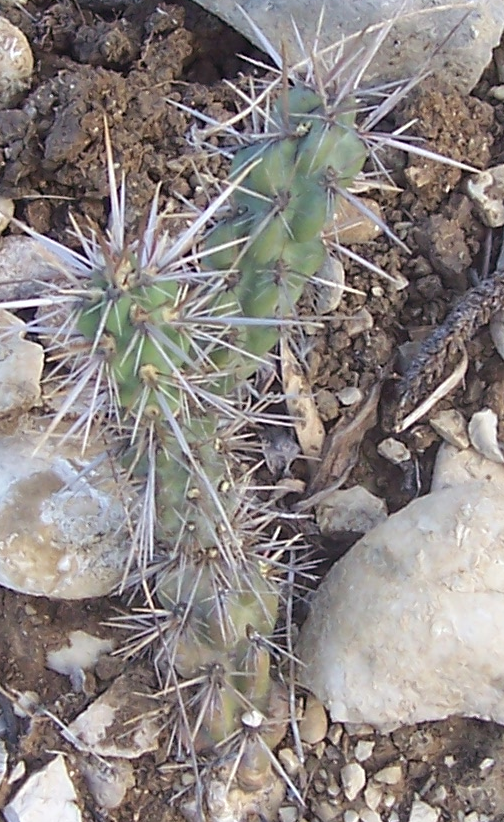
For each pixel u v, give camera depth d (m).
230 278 0.26
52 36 0.34
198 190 0.32
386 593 0.28
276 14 0.33
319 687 0.29
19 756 0.29
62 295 0.25
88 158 0.32
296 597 0.31
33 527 0.29
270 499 0.32
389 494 0.32
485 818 0.29
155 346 0.24
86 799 0.29
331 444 0.32
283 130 0.25
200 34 0.34
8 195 0.32
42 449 0.30
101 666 0.30
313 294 0.32
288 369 0.32
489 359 0.32
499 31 0.33
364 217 0.31
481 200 0.32
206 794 0.29
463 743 0.30
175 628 0.28
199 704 0.28
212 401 0.26
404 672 0.28
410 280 0.33
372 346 0.32
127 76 0.34
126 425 0.26
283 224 0.25
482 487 0.29
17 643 0.30
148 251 0.24
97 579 0.30
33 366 0.30
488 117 0.33
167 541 0.27
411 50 0.32
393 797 0.30
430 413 0.32
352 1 0.32
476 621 0.27
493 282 0.31
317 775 0.30
